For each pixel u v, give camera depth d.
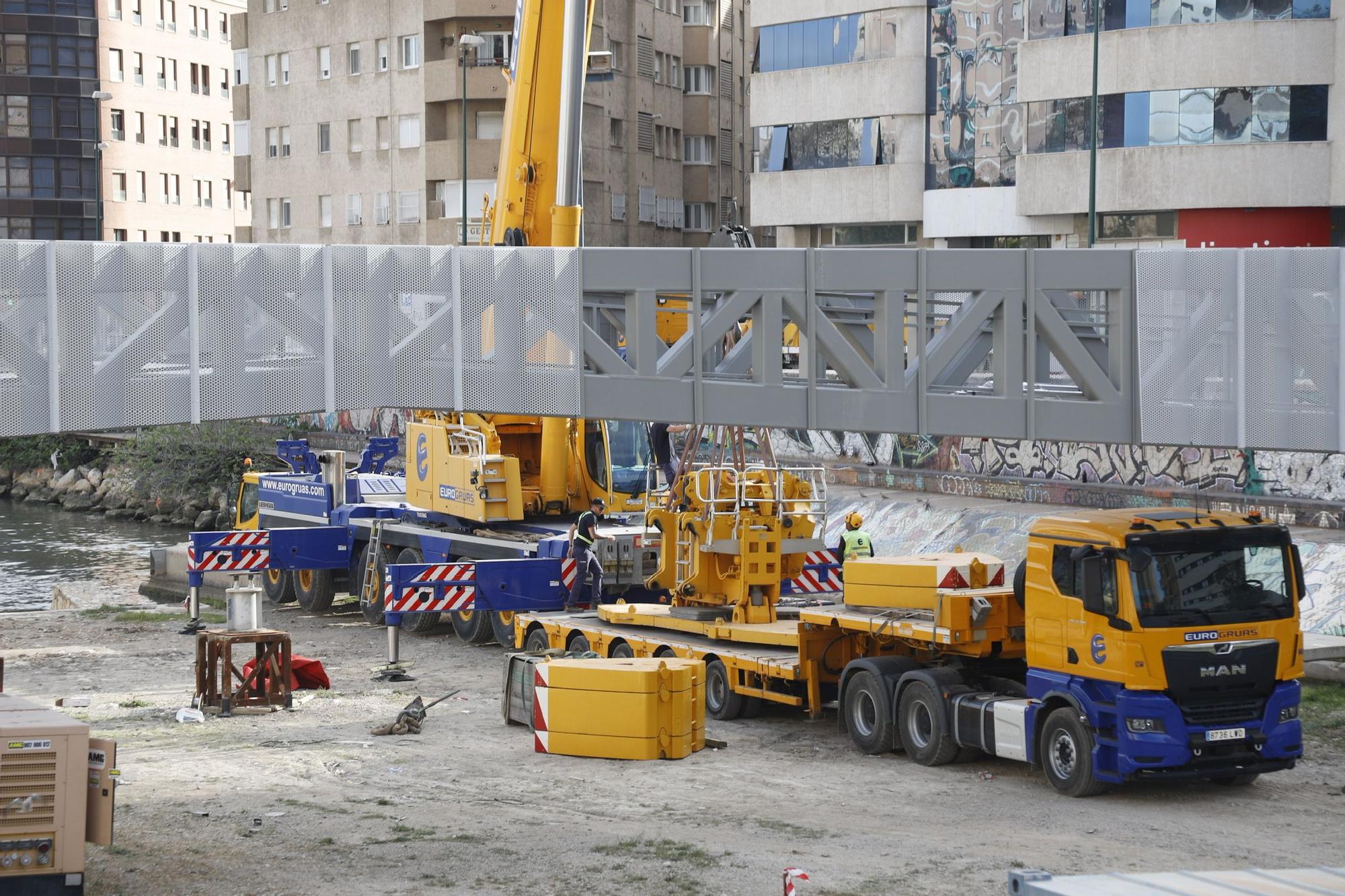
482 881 12.52
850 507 37.22
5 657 25.59
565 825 14.61
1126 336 16.86
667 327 22.28
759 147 54.28
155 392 15.46
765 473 20.62
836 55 51.88
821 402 17.38
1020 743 16.23
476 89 62.56
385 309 16.86
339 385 16.61
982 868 12.83
